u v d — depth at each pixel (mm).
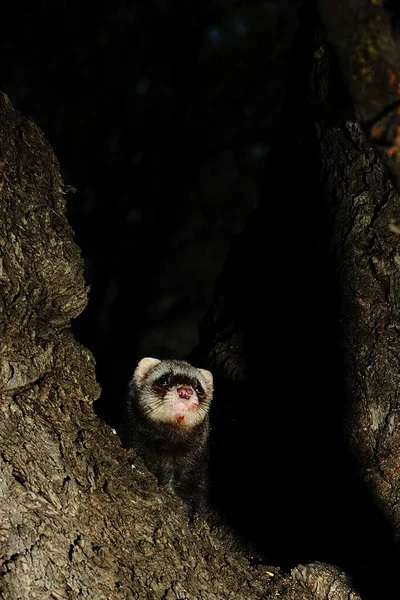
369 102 8445
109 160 22094
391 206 9211
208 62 22438
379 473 8945
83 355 7523
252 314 11352
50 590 6047
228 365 11445
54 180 7613
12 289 6801
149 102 22031
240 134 23062
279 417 10266
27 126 7543
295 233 10500
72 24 21297
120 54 21609
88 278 22422
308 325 9961
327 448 9352
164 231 22844
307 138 10203
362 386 9109
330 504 9234
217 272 24828
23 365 6812
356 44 8375
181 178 22781
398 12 8359
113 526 6754
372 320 9156
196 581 6961
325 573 7648
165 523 7129
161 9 21594
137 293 22609
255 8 22312
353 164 9508
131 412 10773
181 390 10234
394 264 9125
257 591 7328
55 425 6898
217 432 11148
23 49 21172
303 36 10562
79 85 21516
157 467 10180
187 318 24594
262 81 22688
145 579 6586
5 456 6363
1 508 6141
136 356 22484
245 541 9789
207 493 10523
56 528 6344
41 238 7215
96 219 22328
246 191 24219
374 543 8828
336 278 9500
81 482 6762
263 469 10266
